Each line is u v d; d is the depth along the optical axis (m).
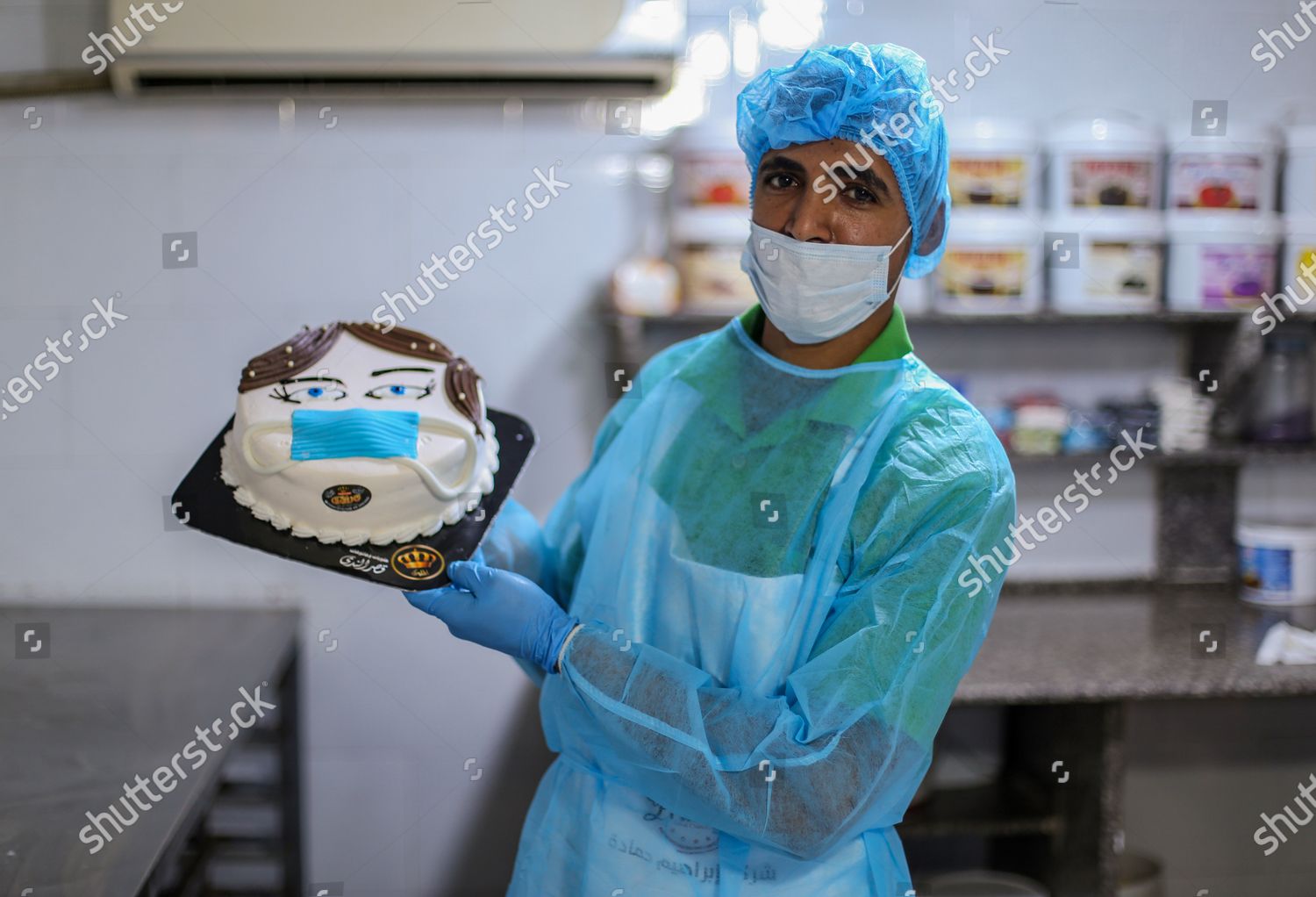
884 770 1.02
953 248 2.06
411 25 1.67
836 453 1.15
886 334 1.21
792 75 1.15
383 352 1.30
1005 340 2.35
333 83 1.77
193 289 2.16
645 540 1.19
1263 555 2.31
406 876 2.34
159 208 2.13
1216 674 1.91
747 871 1.13
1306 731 2.47
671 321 2.08
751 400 1.22
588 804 1.20
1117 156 2.08
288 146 2.14
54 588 2.20
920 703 1.04
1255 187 2.13
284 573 2.25
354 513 1.19
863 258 1.13
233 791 2.22
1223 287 2.13
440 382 1.28
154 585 2.23
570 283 2.21
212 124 2.12
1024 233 2.06
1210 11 2.23
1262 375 2.29
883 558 1.10
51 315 2.14
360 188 2.16
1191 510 2.41
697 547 1.17
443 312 2.21
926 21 2.18
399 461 1.18
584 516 1.33
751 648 1.13
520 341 2.22
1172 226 2.14
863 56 1.14
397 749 2.30
